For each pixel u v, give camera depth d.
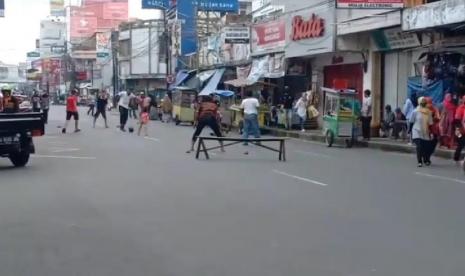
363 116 25.67
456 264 7.07
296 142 27.25
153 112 48.88
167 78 60.28
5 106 21.78
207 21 55.19
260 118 34.88
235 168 16.44
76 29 112.81
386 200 11.45
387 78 28.41
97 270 6.88
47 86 115.75
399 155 21.06
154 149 21.95
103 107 36.31
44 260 7.31
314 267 6.95
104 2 113.69
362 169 16.58
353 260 7.24
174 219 9.62
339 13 29.67
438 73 23.55
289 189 12.75
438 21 22.14
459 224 9.30
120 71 82.62
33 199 11.49
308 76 35.62
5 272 6.81
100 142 25.14
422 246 7.92
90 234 8.63
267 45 38.06
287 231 8.78
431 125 17.66
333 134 24.61
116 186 13.10
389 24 25.23
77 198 11.59
